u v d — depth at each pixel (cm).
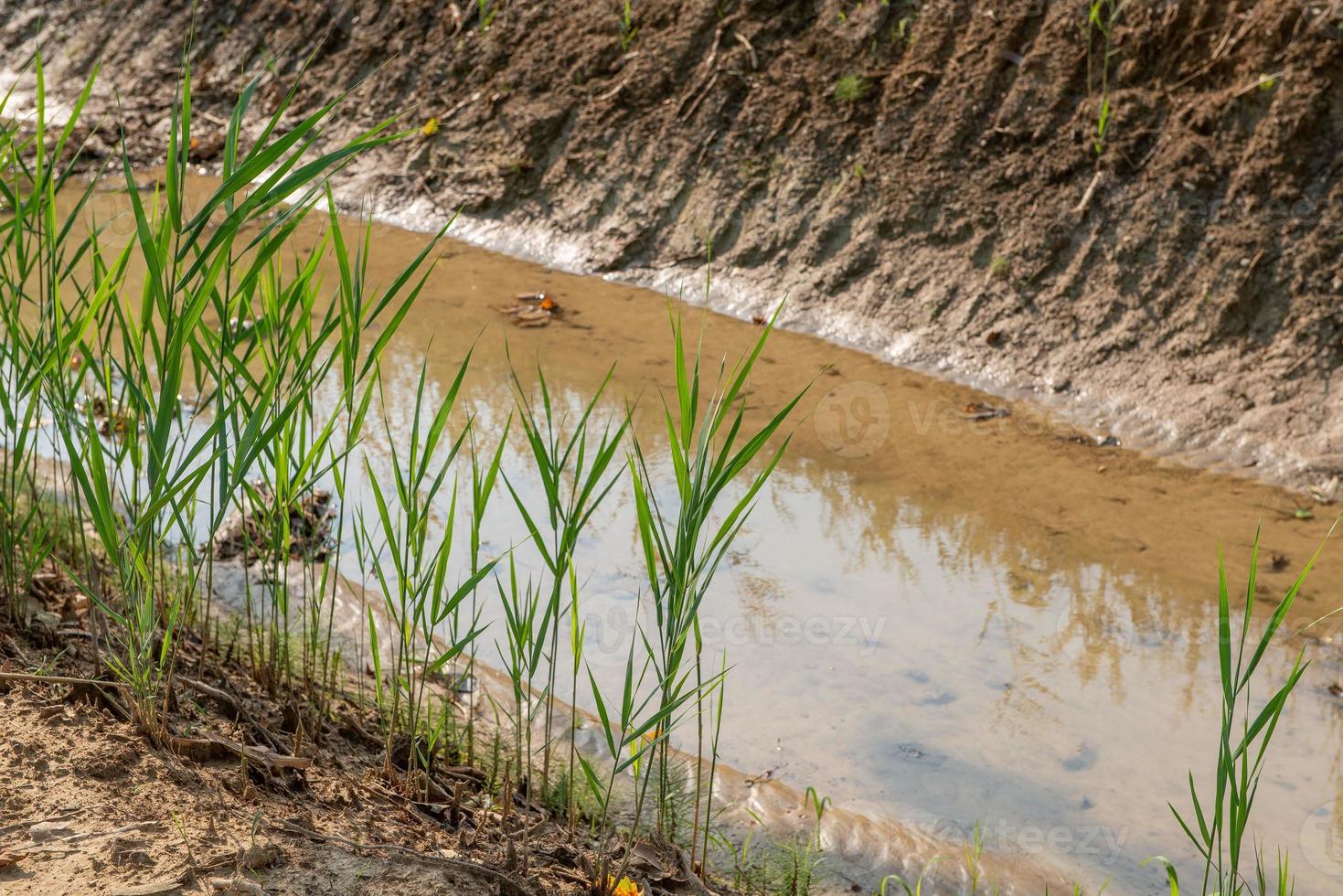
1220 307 817
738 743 514
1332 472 718
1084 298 863
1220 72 874
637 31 1141
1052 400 821
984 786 488
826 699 542
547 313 952
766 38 1075
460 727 504
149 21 1452
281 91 1312
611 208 1066
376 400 809
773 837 459
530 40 1193
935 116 969
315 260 401
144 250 338
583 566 635
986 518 687
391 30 1285
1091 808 476
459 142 1171
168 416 349
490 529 665
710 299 973
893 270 933
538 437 357
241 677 487
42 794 316
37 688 376
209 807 331
